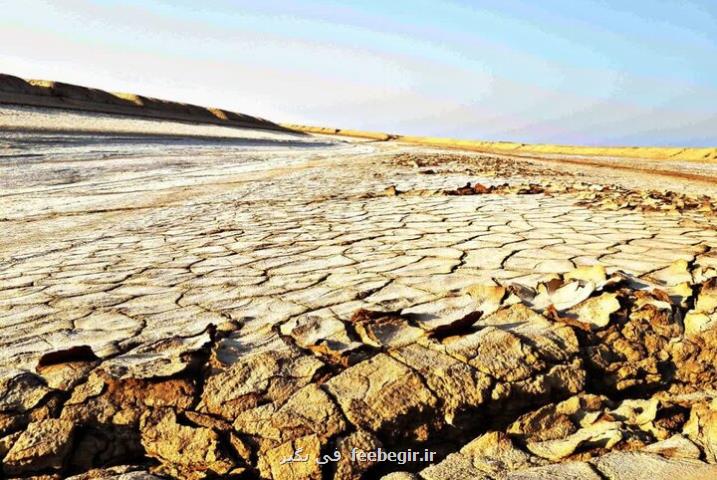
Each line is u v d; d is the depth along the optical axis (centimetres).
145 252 494
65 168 1608
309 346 232
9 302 336
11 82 5219
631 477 161
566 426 199
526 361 217
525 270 348
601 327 248
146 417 196
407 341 233
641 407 206
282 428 187
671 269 334
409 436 191
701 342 244
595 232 480
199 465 182
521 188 845
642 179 1492
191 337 251
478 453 185
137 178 1398
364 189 989
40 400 202
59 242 577
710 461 173
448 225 549
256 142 3944
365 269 376
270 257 439
